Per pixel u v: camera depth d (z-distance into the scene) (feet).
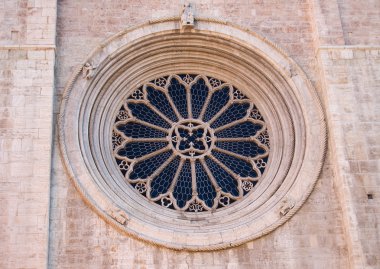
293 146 83.46
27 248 72.64
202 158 84.23
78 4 87.45
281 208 77.71
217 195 81.92
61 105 80.59
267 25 88.38
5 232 73.20
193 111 87.71
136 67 87.20
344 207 77.00
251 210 79.66
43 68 81.66
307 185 79.10
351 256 74.64
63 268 73.10
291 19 88.99
